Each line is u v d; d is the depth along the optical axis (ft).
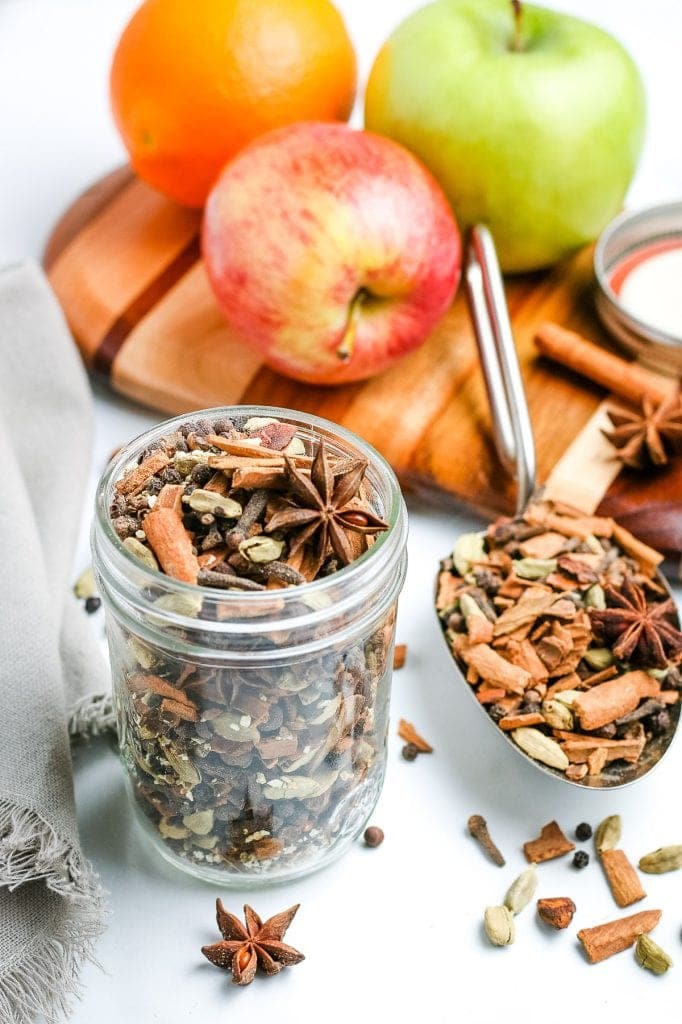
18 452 1.59
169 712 1.24
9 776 1.30
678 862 1.37
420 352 1.75
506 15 1.76
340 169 1.57
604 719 1.38
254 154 1.60
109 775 1.43
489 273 1.66
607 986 1.31
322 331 1.60
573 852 1.39
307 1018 1.29
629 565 1.52
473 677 1.43
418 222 1.59
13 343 1.61
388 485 1.25
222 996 1.30
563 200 1.75
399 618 1.56
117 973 1.31
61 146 2.06
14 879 1.28
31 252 1.89
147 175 1.82
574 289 1.84
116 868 1.37
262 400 1.69
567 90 1.69
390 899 1.36
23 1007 1.28
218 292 1.63
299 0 1.72
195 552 1.23
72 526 1.55
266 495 1.24
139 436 1.29
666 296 1.78
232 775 1.26
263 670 1.21
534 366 1.74
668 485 1.61
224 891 1.36
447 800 1.42
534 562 1.48
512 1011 1.30
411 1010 1.30
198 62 1.69
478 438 1.66
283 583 1.21
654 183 2.04
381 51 1.78
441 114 1.71
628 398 1.69
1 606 1.37
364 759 1.32
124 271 1.81
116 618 1.23
